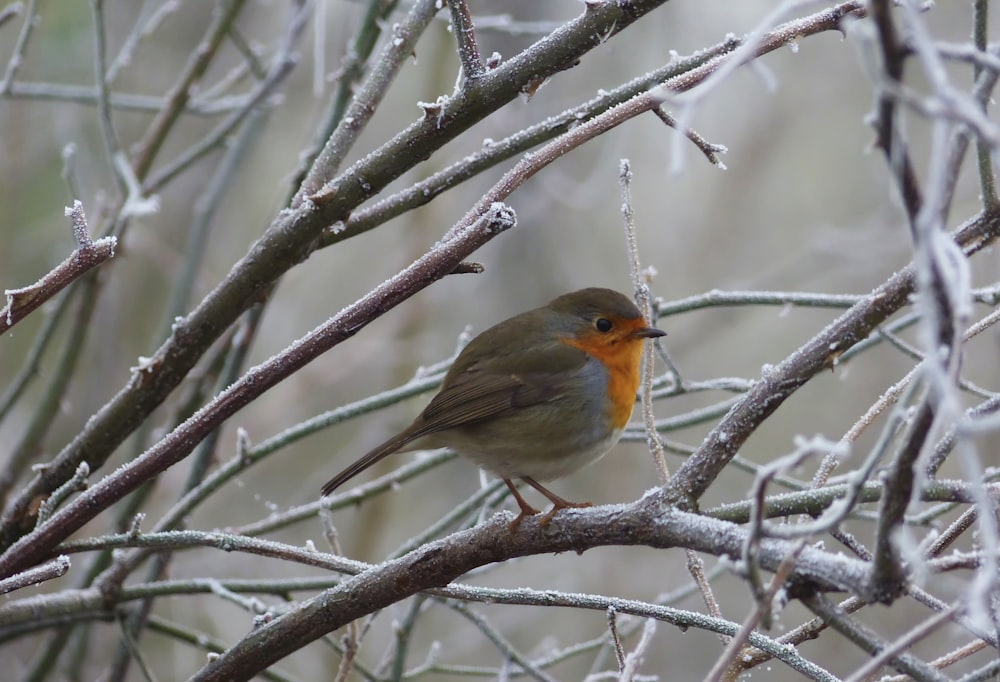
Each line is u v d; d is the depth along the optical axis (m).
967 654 5.88
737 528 5.05
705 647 14.62
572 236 17.02
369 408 8.70
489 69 6.59
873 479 6.62
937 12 15.91
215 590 8.23
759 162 17.52
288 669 12.91
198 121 14.77
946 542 5.79
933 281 3.76
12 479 9.14
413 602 8.70
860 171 18.30
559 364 8.45
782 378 5.32
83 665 10.20
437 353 15.71
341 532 15.02
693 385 8.53
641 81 7.05
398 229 16.05
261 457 8.46
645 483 16.20
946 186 3.98
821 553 4.73
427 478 16.34
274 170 15.26
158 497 12.98
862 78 17.80
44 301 5.44
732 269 17.52
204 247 10.45
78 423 12.30
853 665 13.84
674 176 3.70
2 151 12.34
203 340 6.95
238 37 10.00
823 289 17.41
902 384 6.41
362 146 15.62
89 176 13.88
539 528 5.64
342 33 12.09
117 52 14.36
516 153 7.09
